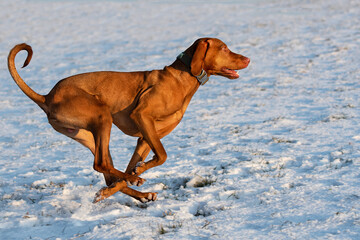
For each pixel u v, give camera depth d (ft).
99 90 27.50
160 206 26.30
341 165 32.48
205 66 28.68
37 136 53.42
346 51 89.56
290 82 71.10
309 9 156.66
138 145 28.89
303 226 21.48
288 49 97.04
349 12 141.59
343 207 23.53
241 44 106.22
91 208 27.14
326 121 47.60
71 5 196.44
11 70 27.09
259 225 22.20
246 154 38.06
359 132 42.11
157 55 100.42
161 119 27.89
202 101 65.21
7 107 69.67
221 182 30.86
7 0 216.74
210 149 41.27
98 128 26.53
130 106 27.55
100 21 157.07
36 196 30.89
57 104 27.02
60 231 23.71
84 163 40.60
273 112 54.90
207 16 156.25
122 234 22.00
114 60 98.73
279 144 40.70
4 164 41.86
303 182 28.81
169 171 34.96
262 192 27.76
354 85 65.16
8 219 25.76
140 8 182.80
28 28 148.15
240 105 60.39
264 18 143.33
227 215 23.94
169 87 27.50
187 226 22.65
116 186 26.96
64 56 108.06
